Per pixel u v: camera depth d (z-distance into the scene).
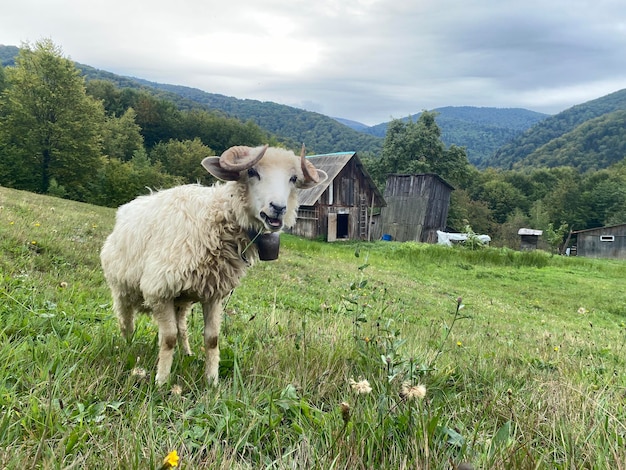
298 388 3.29
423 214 42.28
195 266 3.56
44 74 45.78
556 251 51.56
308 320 5.95
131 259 3.90
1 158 42.50
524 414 3.19
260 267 11.93
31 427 2.42
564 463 2.48
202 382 3.53
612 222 74.06
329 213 34.84
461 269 22.02
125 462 2.11
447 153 58.16
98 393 2.95
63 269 6.75
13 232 7.57
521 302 14.93
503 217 86.38
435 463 2.33
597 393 3.94
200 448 2.44
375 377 3.62
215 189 3.96
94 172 48.22
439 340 5.97
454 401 3.41
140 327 4.61
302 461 2.38
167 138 96.25
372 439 2.48
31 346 3.40
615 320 13.34
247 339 4.57
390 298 10.27
